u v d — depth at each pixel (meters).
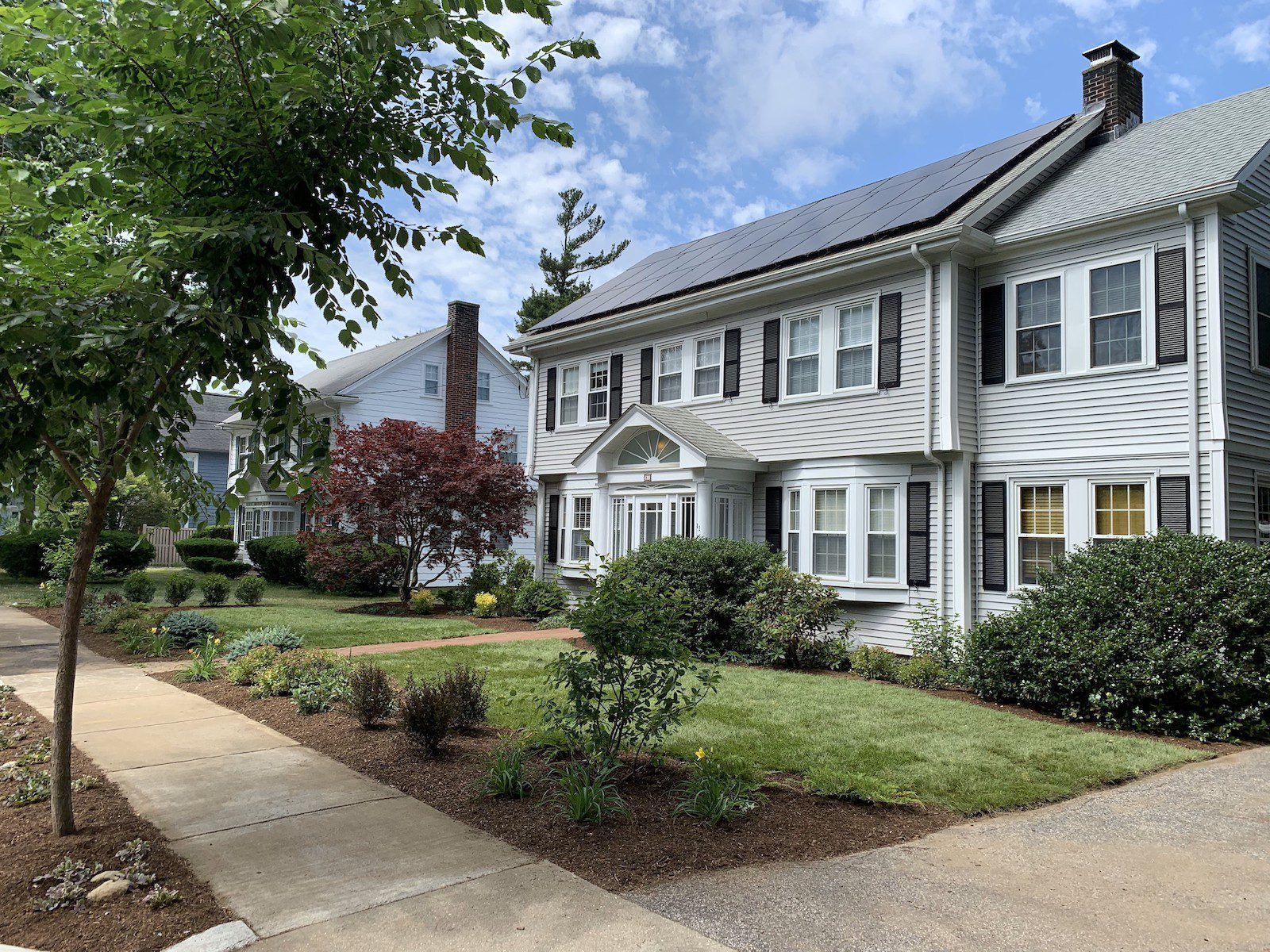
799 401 14.35
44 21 3.86
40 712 8.11
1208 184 10.05
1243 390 10.65
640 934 3.69
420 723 6.50
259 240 4.21
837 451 13.70
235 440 32.81
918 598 12.61
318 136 4.62
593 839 4.85
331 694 8.47
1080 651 8.61
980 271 12.55
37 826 4.90
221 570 27.38
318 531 18.91
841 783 5.80
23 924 3.67
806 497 14.27
